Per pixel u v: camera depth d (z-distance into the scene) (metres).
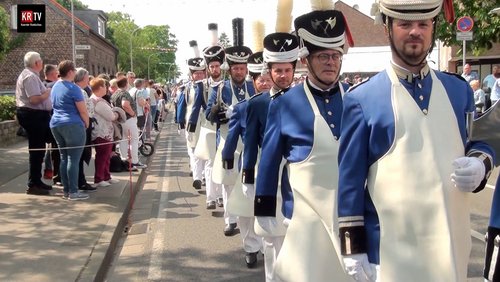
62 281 4.73
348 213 2.63
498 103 2.58
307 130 3.51
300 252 3.45
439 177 2.46
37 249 5.58
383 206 2.54
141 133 13.48
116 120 10.41
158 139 19.03
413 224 2.48
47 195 8.03
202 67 9.66
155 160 13.55
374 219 2.62
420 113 2.51
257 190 3.76
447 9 2.71
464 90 2.63
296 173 3.52
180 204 8.32
